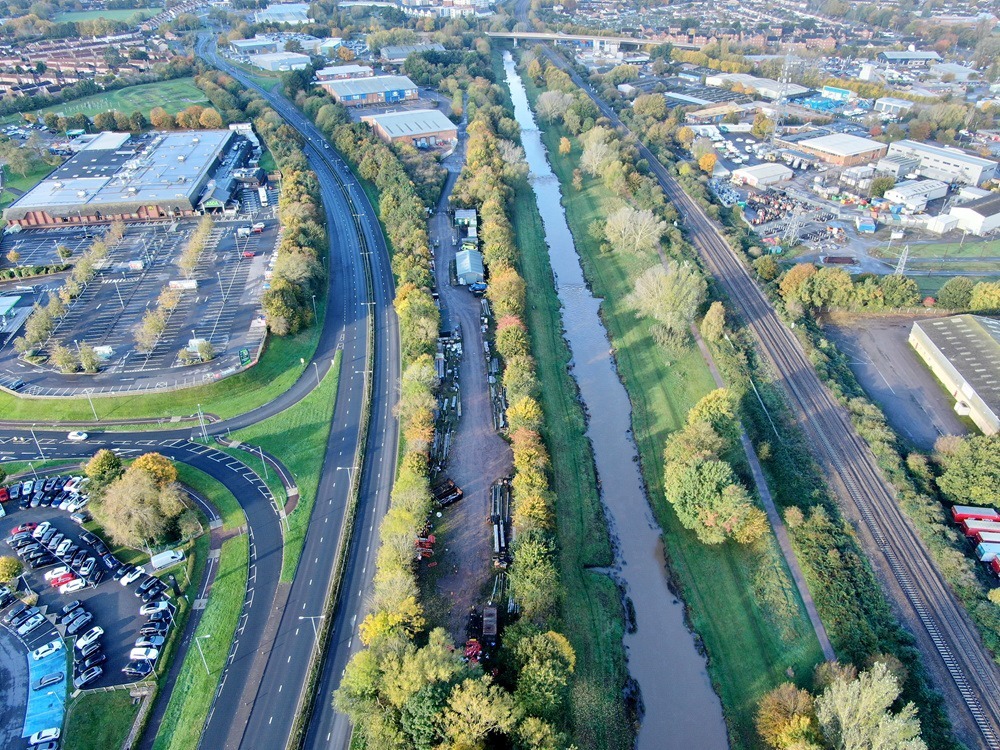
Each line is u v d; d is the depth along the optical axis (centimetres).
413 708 11738
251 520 17000
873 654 13975
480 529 16775
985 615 14712
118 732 12481
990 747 12756
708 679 14550
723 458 18838
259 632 14375
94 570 15450
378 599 14125
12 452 19138
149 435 19775
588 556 17025
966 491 17388
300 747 12325
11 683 13238
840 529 16912
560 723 12544
